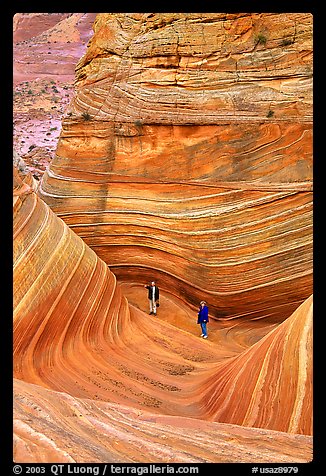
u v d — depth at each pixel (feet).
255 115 38.06
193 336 34.55
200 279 38.24
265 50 39.24
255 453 13.38
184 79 40.45
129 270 40.70
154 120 40.04
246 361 22.17
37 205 25.32
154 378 25.25
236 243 37.42
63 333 23.08
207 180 38.65
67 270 24.63
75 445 11.37
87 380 21.91
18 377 19.08
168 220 39.27
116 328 28.78
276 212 36.96
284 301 37.11
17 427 11.25
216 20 40.16
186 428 15.85
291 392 17.83
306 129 36.91
